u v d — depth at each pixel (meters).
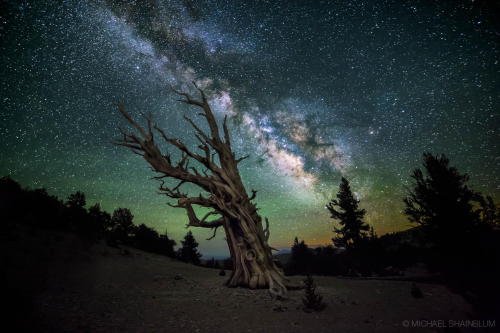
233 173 15.17
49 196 25.88
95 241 25.34
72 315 7.21
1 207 21.22
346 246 27.42
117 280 13.95
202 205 14.77
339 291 12.03
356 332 6.80
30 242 17.94
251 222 13.56
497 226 13.55
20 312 6.58
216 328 7.02
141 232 33.47
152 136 14.77
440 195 13.88
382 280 15.44
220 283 14.51
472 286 11.51
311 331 6.87
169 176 14.82
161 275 17.23
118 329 6.52
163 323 7.25
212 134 15.90
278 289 11.47
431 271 15.73
